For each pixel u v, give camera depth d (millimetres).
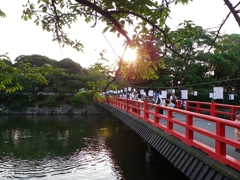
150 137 9703
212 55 24906
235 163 4320
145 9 2207
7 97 41125
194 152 5754
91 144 18469
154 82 27312
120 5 2316
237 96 24234
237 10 1755
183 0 2557
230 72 27938
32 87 41781
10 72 5148
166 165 11133
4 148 16891
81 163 13516
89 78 39906
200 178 5086
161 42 2803
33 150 16453
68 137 21250
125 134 22812
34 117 37656
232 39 29062
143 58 2859
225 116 18844
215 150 5090
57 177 11312
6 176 11391
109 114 35188
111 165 13070
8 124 29156
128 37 2584
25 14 3541
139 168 12102
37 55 41062
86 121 33125
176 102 16016
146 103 11570
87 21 3451
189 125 6461
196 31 2773
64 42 3721
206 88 26016
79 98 41500
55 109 42562
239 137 6297
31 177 11289
